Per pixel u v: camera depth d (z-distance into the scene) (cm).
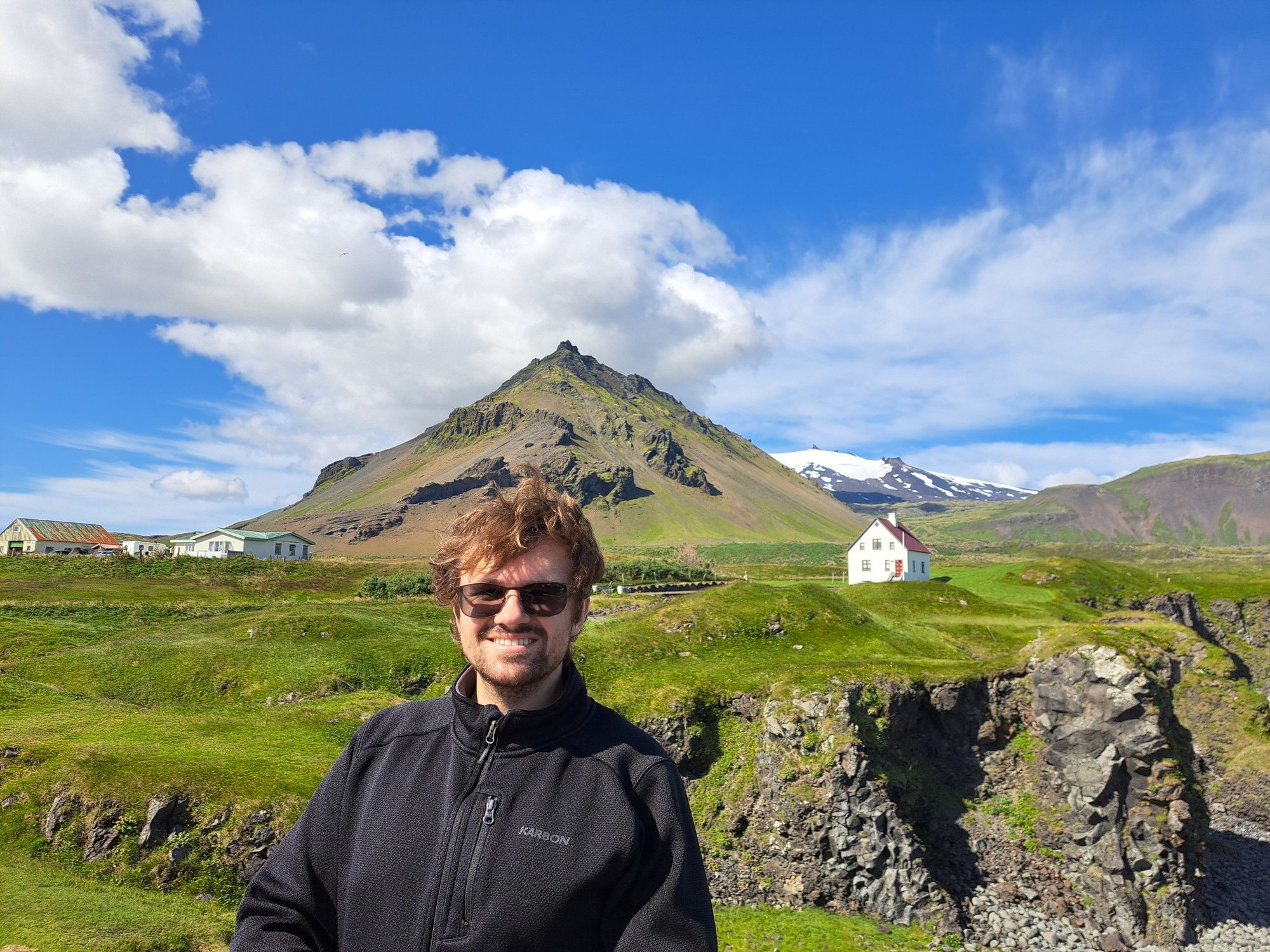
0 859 2600
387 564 11638
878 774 3656
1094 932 3406
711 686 4228
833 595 6156
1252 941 3553
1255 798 5047
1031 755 4166
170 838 2706
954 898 3519
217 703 4234
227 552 13688
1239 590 9238
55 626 5278
